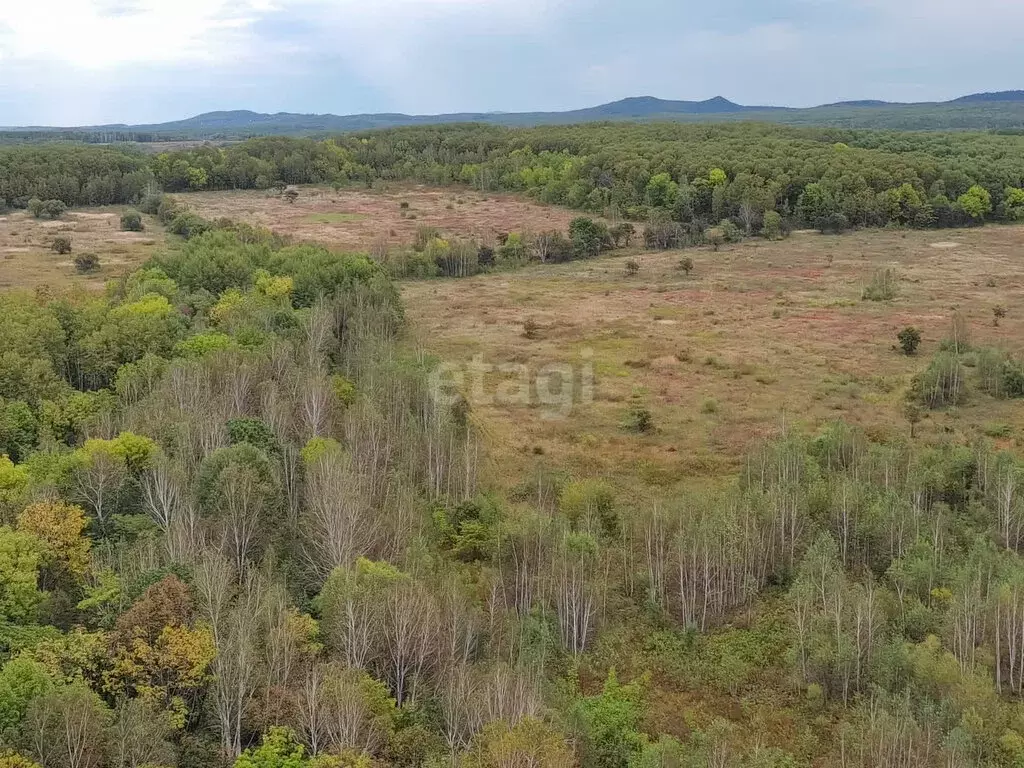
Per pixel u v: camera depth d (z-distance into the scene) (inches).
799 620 1905.8
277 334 3565.5
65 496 2117.4
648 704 1817.2
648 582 2228.1
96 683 1471.5
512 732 1344.7
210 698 1471.5
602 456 3100.4
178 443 2353.6
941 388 3494.1
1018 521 2288.4
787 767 1615.4
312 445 2429.9
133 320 3346.5
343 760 1322.6
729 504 2353.6
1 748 1229.1
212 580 1672.0
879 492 2480.3
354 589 1700.3
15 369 2856.8
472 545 2283.5
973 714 1611.7
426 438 2763.3
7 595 1630.2
